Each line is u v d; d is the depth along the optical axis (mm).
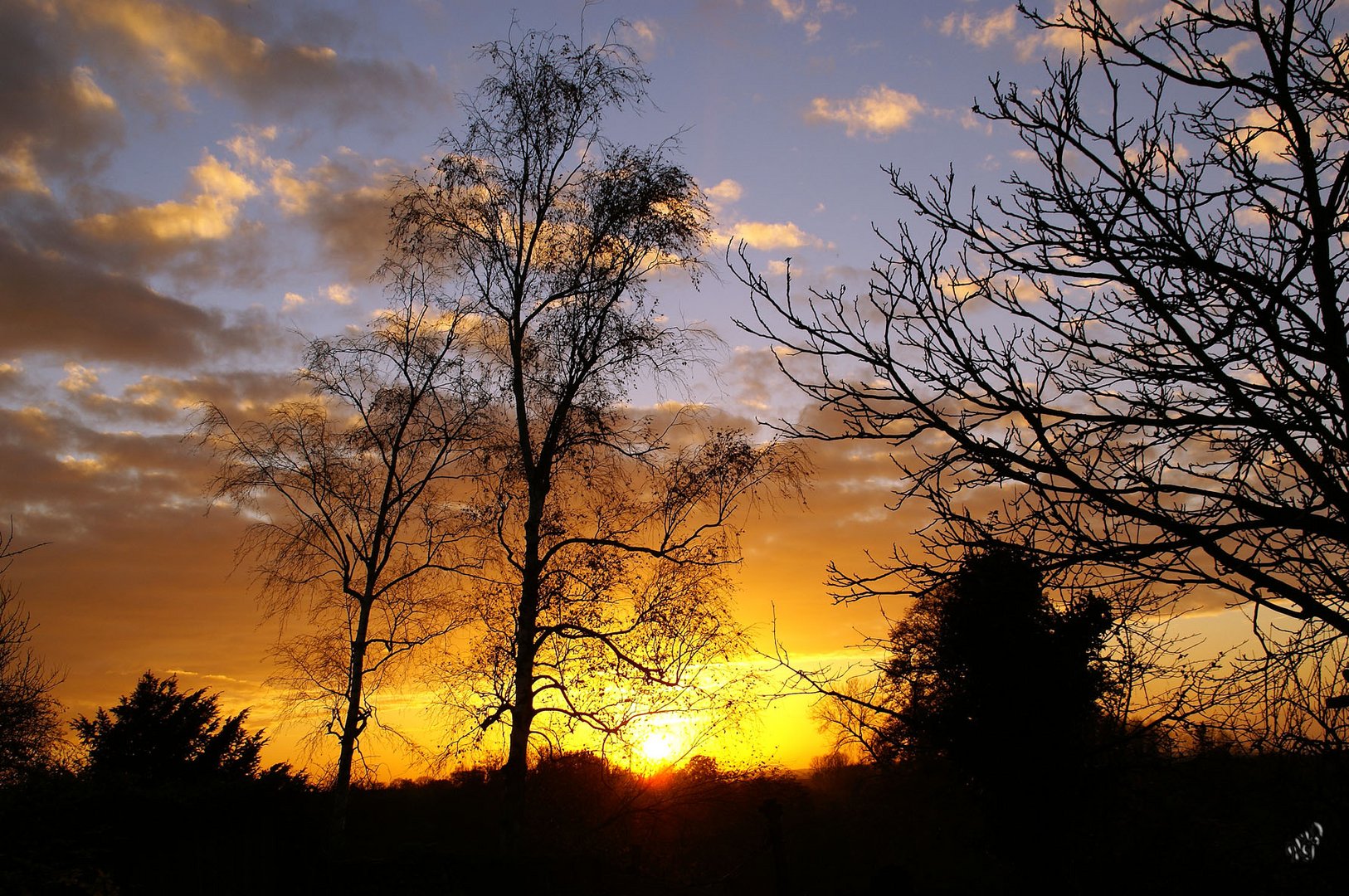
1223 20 5078
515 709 15578
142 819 12797
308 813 15898
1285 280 4797
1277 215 4941
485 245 16766
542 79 16688
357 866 15094
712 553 15742
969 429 5617
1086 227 4984
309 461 18344
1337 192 4879
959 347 5344
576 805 16953
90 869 10812
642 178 16422
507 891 14578
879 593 5789
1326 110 5188
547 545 16375
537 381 16703
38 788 12242
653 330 16516
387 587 17734
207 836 13477
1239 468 5293
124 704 24016
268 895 14211
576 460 16594
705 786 15984
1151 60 5137
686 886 16062
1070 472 5129
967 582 5633
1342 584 5008
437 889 14391
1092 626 6691
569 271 16703
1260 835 6379
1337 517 5055
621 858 16203
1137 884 8062
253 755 24828
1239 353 5059
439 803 21859
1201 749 7008
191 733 23953
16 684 21141
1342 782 5406
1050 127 5273
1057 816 9992
